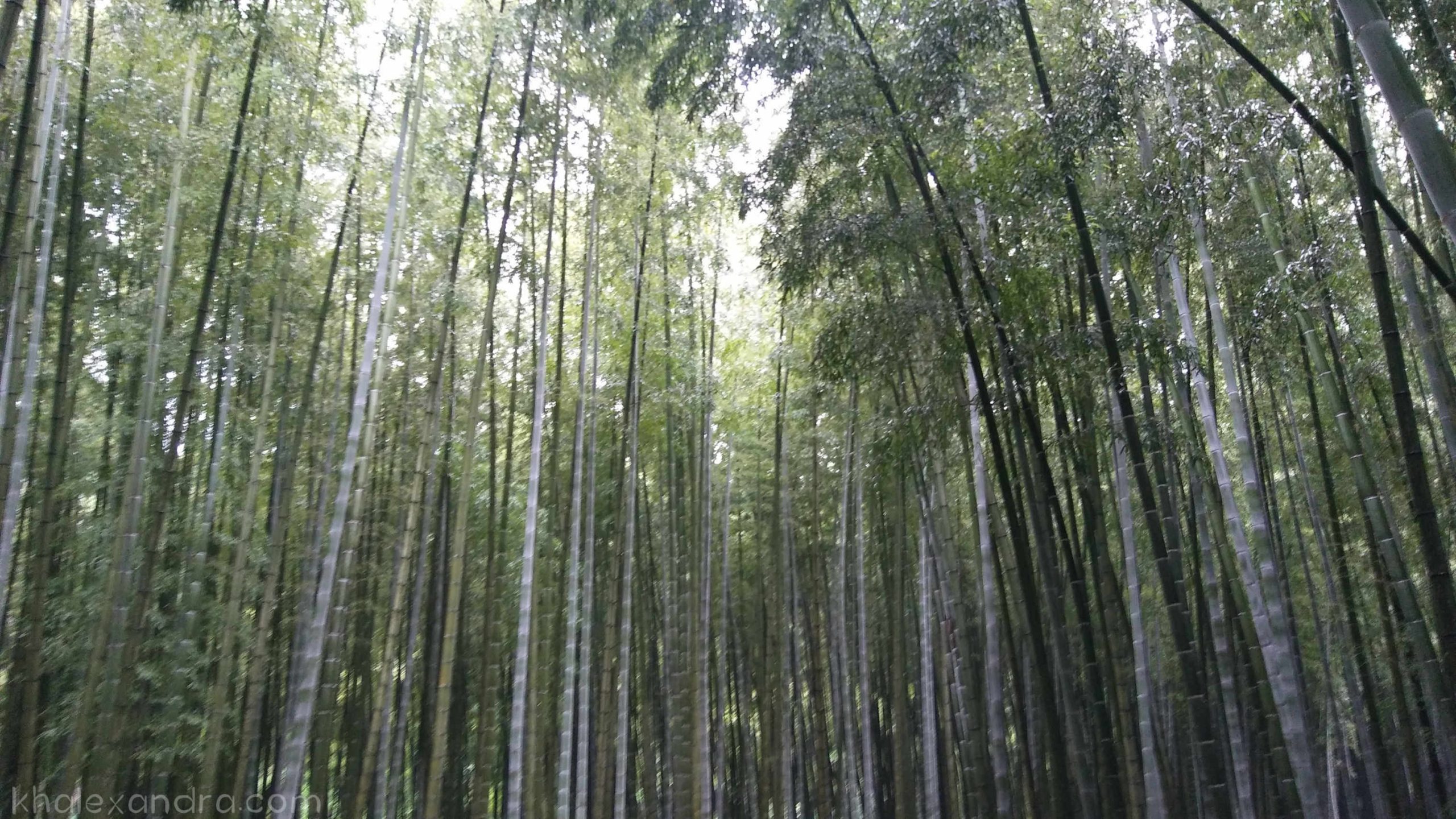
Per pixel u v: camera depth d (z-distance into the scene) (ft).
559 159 25.70
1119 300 21.61
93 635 21.26
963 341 19.43
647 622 33.73
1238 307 21.04
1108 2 18.45
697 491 30.96
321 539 25.23
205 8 20.71
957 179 19.26
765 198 20.79
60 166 20.56
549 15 24.41
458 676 29.76
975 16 17.79
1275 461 30.35
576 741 31.42
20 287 18.42
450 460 28.04
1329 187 20.33
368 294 26.63
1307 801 16.57
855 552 33.96
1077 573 17.48
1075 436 19.25
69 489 22.61
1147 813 19.36
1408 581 17.65
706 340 30.71
